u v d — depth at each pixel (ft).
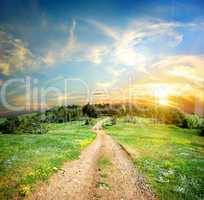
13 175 53.62
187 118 460.96
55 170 62.69
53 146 111.45
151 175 67.92
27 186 47.06
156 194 51.62
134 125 470.80
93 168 72.64
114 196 49.19
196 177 67.31
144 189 54.95
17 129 263.70
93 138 198.70
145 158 97.96
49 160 72.95
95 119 650.02
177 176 67.56
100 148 128.47
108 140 188.96
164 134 295.07
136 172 71.20
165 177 66.44
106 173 67.41
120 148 133.39
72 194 47.50
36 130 263.29
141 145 154.92
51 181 53.31
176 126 475.72
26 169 59.41
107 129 378.53
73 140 153.38
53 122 548.72
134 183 59.31
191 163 90.38
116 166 78.69
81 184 54.44
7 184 47.67
